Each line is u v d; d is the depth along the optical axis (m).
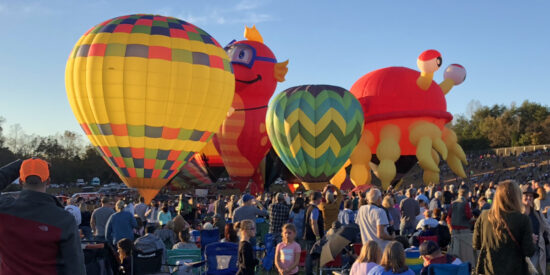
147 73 14.68
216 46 16.31
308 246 9.09
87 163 74.62
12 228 2.96
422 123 21.78
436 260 5.44
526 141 78.44
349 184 23.36
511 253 4.14
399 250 4.58
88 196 38.47
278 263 6.48
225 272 6.61
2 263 3.00
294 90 20.06
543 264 6.15
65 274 3.01
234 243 6.72
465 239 8.45
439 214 10.11
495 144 81.62
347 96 19.81
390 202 8.24
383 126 22.11
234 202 15.05
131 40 14.95
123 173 15.77
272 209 9.56
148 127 15.05
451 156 23.55
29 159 3.21
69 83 15.38
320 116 18.98
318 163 19.39
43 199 3.06
